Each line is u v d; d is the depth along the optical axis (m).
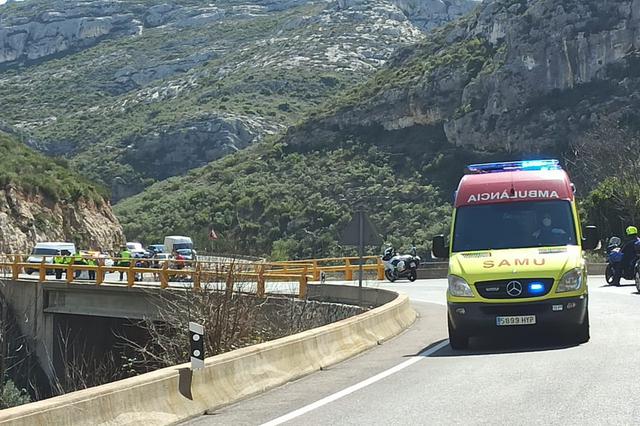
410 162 95.56
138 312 39.41
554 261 15.54
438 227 78.69
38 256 47.34
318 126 108.44
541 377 12.09
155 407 10.21
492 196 16.83
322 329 15.77
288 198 93.50
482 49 101.88
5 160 75.12
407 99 102.56
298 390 12.71
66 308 42.38
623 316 19.94
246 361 12.64
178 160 152.75
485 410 10.04
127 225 99.00
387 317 20.17
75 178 81.88
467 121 94.12
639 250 28.52
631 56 88.75
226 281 22.73
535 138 88.19
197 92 193.38
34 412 8.23
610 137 69.75
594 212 58.69
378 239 23.69
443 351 16.17
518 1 102.19
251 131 155.50
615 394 10.52
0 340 27.36
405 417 9.95
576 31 91.00
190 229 93.56
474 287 15.48
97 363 34.31
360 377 13.50
